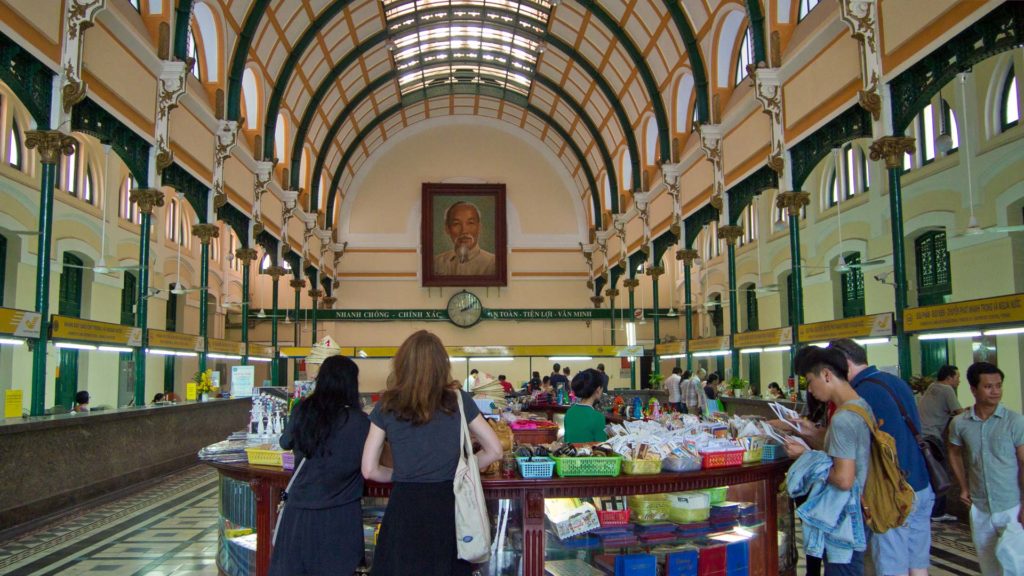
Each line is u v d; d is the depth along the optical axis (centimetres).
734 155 1716
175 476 1199
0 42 909
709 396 1628
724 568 461
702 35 1845
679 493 474
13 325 932
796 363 394
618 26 2228
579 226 3747
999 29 870
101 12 1141
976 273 1376
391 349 3262
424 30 2827
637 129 2589
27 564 646
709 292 2841
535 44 2867
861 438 359
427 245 3578
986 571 444
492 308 3638
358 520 382
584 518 443
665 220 2311
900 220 1052
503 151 3759
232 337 3384
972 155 1384
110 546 714
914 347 1653
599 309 3581
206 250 1667
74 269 1900
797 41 1402
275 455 455
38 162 1662
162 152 1371
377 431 362
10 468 773
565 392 1392
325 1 2125
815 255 2011
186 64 1402
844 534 361
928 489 399
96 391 1956
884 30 1072
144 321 1335
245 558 482
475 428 368
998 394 442
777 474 481
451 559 346
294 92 2414
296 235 2705
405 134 3728
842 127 1239
